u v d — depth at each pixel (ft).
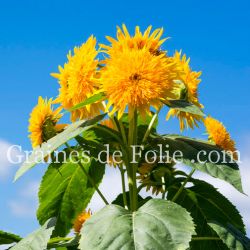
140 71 4.10
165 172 4.83
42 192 5.04
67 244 4.47
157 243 3.65
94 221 3.88
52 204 5.13
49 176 4.97
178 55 4.79
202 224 4.97
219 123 4.93
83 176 5.08
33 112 4.59
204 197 4.92
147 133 4.55
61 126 4.63
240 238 4.53
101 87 4.33
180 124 4.77
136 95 4.06
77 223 5.15
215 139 4.83
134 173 4.48
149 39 4.30
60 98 4.53
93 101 4.16
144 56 4.13
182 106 4.18
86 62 4.32
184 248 3.62
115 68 4.11
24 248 4.33
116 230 3.74
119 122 4.53
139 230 3.73
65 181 5.07
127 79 4.09
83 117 4.45
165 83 4.11
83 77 4.33
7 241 4.77
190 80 4.77
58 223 5.16
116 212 3.92
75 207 5.17
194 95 4.80
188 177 4.71
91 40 4.42
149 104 4.11
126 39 4.28
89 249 3.68
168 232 3.71
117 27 4.29
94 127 4.55
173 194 4.97
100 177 5.08
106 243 3.68
